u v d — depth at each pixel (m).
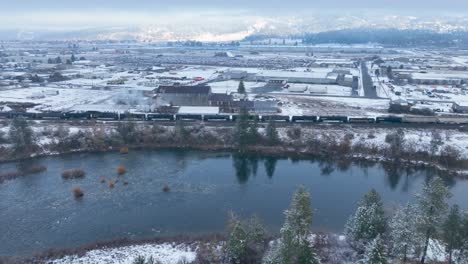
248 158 100.19
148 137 108.88
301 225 41.72
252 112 135.88
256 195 78.19
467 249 43.19
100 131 108.81
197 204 73.88
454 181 86.31
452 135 111.88
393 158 98.56
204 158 100.00
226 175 88.94
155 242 59.75
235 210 71.31
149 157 100.12
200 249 56.88
